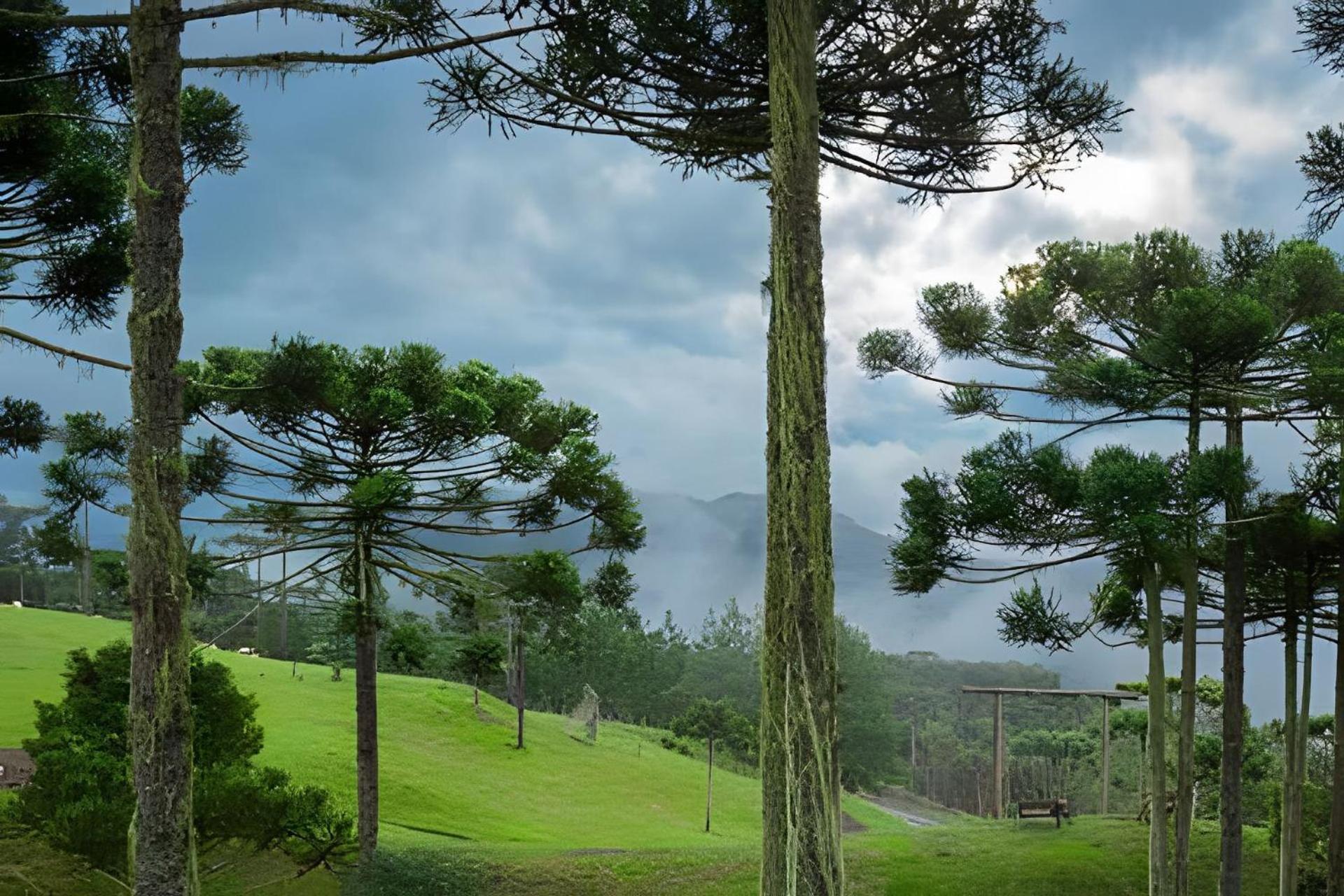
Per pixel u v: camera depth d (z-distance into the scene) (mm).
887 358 16984
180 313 6641
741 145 7250
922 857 19891
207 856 16812
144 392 6457
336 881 18047
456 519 17141
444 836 25422
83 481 8828
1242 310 13422
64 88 11094
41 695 30109
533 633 17750
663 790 39812
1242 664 15531
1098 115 7422
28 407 11078
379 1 6555
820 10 6266
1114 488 12984
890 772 78938
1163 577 14688
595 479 16188
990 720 90375
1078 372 15797
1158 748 14211
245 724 15891
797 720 5094
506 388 17438
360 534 16281
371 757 17172
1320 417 14758
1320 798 19531
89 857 12438
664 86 7242
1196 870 19453
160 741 6199
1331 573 15789
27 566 53531
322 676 46969
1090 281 16625
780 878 5051
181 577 6402
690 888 18453
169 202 6602
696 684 80062
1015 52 6801
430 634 18531
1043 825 22938
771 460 5375
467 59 7070
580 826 31391
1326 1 9711
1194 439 14828
